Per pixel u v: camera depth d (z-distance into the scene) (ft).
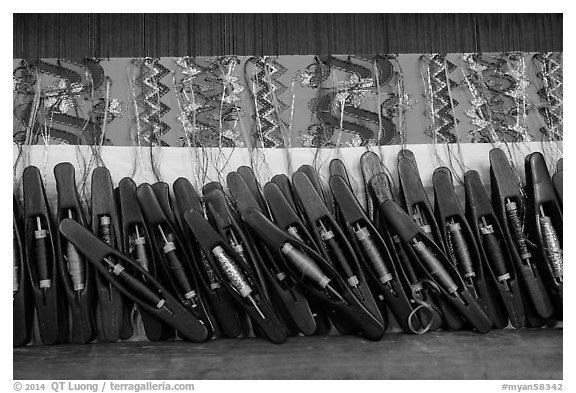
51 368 2.54
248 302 2.63
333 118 3.08
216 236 2.59
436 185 2.82
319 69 3.12
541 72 3.16
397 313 2.69
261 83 3.10
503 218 2.77
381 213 2.76
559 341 2.66
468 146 3.08
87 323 2.64
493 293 2.81
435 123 3.10
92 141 3.00
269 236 2.58
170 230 2.77
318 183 2.84
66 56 3.07
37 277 2.67
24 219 2.68
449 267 2.65
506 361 2.57
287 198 2.82
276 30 3.15
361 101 3.11
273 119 3.07
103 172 2.78
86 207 2.91
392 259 2.70
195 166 3.01
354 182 3.02
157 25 3.12
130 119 3.03
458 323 2.76
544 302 2.74
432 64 3.16
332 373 2.55
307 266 2.55
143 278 2.69
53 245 2.67
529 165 2.83
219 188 2.83
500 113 3.13
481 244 2.76
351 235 2.71
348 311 2.58
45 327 2.63
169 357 2.58
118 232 2.72
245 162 3.02
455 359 2.57
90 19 3.10
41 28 3.08
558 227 2.79
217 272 2.58
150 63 3.08
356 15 3.17
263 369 2.55
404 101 3.11
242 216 2.64
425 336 2.70
